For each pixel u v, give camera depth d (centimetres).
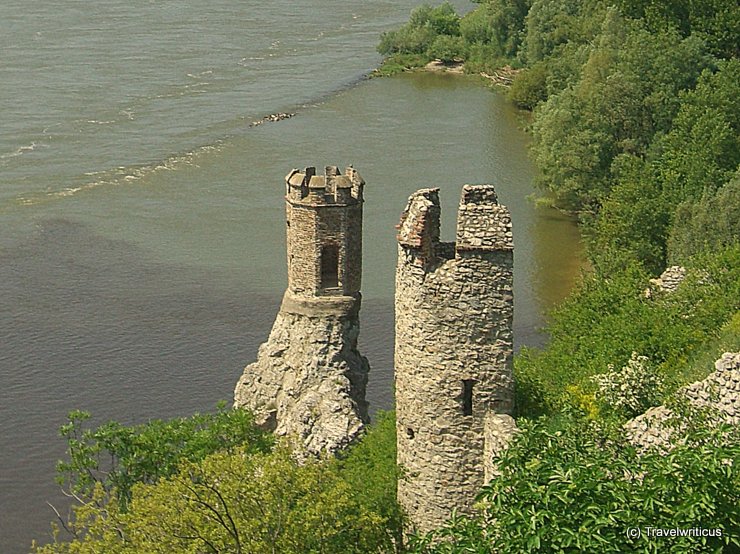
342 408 5688
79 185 13112
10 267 11019
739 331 5778
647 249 9581
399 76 18975
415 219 4153
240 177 13475
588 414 4888
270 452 5156
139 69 17975
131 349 9388
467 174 13612
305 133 15238
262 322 9912
